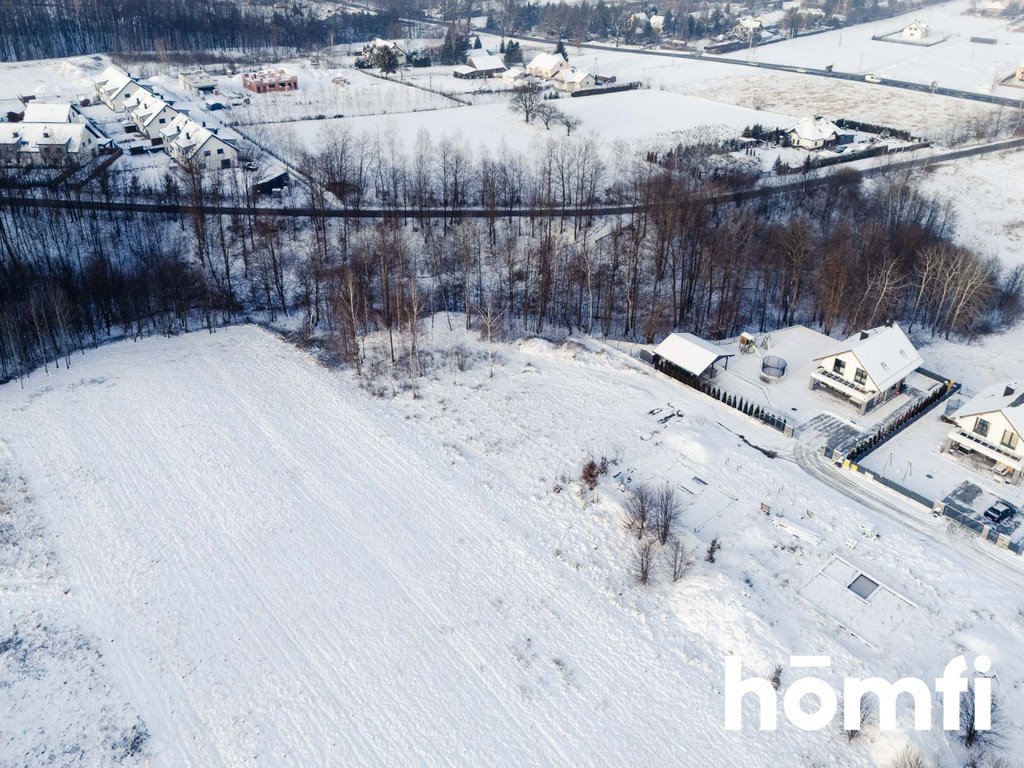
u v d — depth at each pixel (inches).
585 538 2851.9
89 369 3905.0
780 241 4608.8
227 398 3671.3
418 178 5733.3
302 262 5000.0
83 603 2620.6
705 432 3356.3
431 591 2662.4
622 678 2364.7
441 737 2213.3
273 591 2664.9
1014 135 7362.2
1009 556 2723.9
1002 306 4559.5
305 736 2219.5
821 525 2851.9
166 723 2256.4
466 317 4343.0
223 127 7194.9
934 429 3437.5
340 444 3361.2
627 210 5664.4
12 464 3208.7
